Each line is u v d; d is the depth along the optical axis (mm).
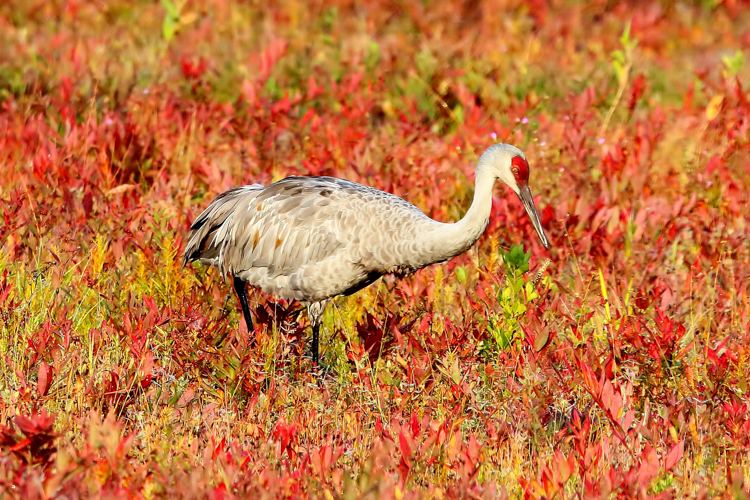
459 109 17953
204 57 19281
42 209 11742
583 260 12289
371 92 17688
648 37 23250
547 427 8594
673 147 15984
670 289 10719
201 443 8023
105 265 11055
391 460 7559
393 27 23516
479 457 7707
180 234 11766
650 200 13922
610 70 20062
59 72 18141
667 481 7449
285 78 18859
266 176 14328
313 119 16094
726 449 8172
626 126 17312
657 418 8719
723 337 10406
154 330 9734
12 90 17312
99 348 9203
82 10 22938
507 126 16172
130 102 17000
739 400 8859
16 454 6910
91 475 6871
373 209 10312
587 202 13359
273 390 8844
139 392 8727
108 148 14453
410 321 10477
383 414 8773
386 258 10258
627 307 10188
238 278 11023
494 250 11141
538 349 9055
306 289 10562
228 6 23750
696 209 13586
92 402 8391
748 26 25797
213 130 16047
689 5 26766
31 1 22781
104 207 12461
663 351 9328
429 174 14102
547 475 7121
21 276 10438
